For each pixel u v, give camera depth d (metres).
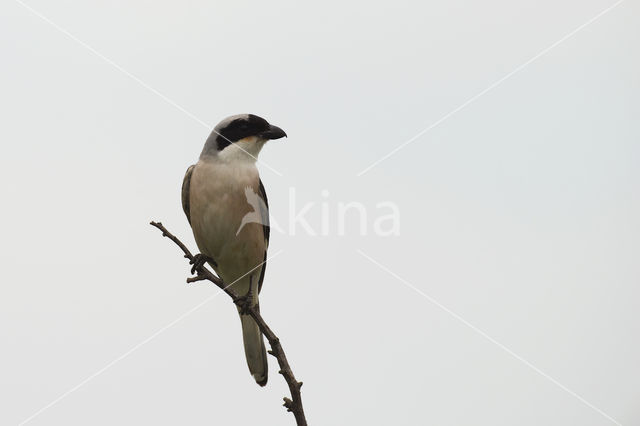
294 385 7.09
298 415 7.07
